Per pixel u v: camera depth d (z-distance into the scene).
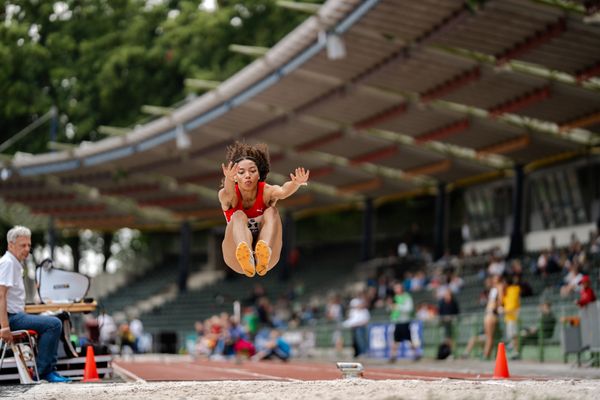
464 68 49.44
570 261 54.31
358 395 15.50
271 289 88.81
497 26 42.97
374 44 48.28
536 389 16.73
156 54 99.44
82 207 92.50
